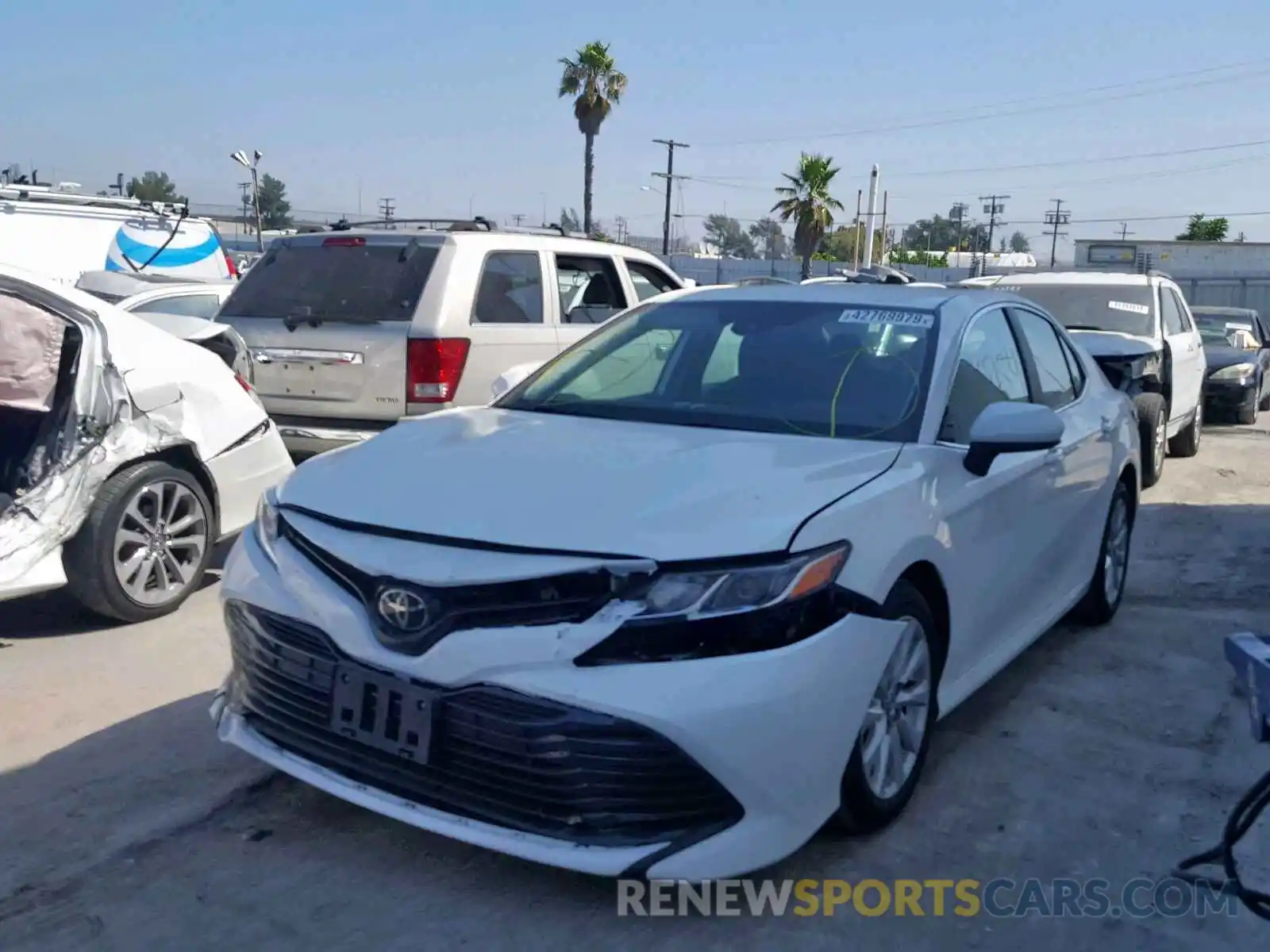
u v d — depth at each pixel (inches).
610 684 122.8
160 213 577.3
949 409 173.6
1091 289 439.2
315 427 300.0
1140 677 211.9
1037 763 174.9
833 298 197.9
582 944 127.8
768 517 133.9
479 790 128.8
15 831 148.2
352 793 135.0
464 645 126.1
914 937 131.1
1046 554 199.5
